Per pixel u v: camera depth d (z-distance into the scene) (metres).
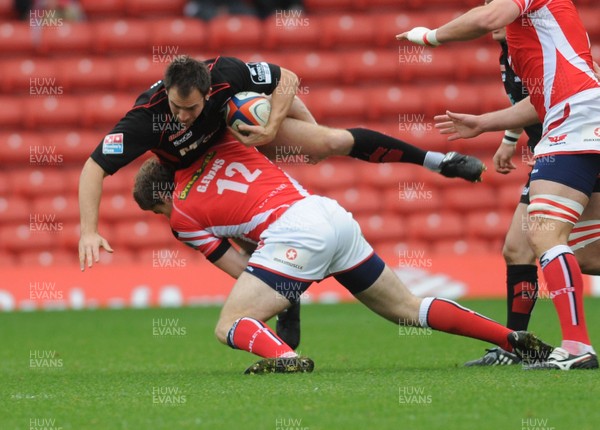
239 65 22.20
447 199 58.25
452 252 56.28
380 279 21.92
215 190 22.06
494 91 62.16
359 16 66.94
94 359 28.23
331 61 63.97
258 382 19.50
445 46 65.25
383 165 59.00
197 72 20.36
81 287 49.28
